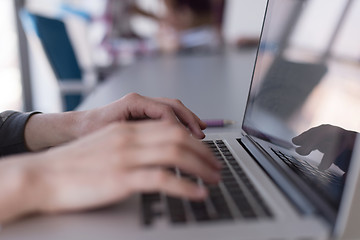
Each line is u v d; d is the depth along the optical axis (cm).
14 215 33
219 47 307
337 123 50
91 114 65
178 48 295
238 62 224
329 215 32
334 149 49
